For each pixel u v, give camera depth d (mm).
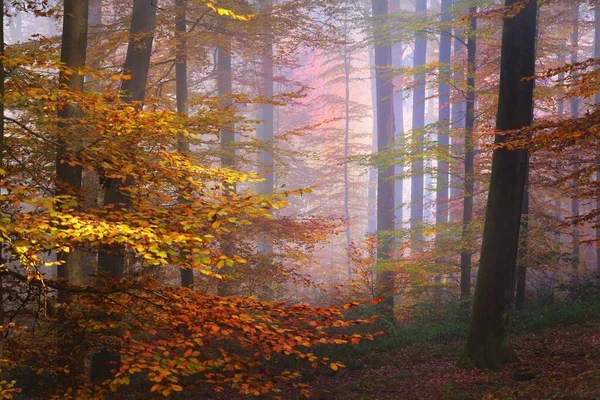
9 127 7461
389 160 18297
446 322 17469
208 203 5891
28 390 6785
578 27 26828
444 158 17375
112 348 6762
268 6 15031
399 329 17594
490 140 16797
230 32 14656
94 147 6543
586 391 9188
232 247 15180
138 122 6207
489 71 17984
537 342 14141
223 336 5719
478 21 23172
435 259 19422
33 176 6953
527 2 11906
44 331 6809
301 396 12359
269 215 5465
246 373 5621
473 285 22609
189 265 5516
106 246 7402
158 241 5090
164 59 16766
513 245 13055
